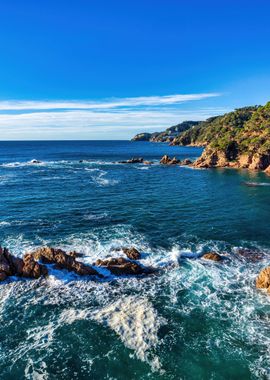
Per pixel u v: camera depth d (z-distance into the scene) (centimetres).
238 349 1527
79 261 2348
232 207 4350
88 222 3522
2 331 1647
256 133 11406
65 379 1352
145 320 1730
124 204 4462
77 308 1847
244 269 2361
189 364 1434
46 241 2888
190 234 3170
